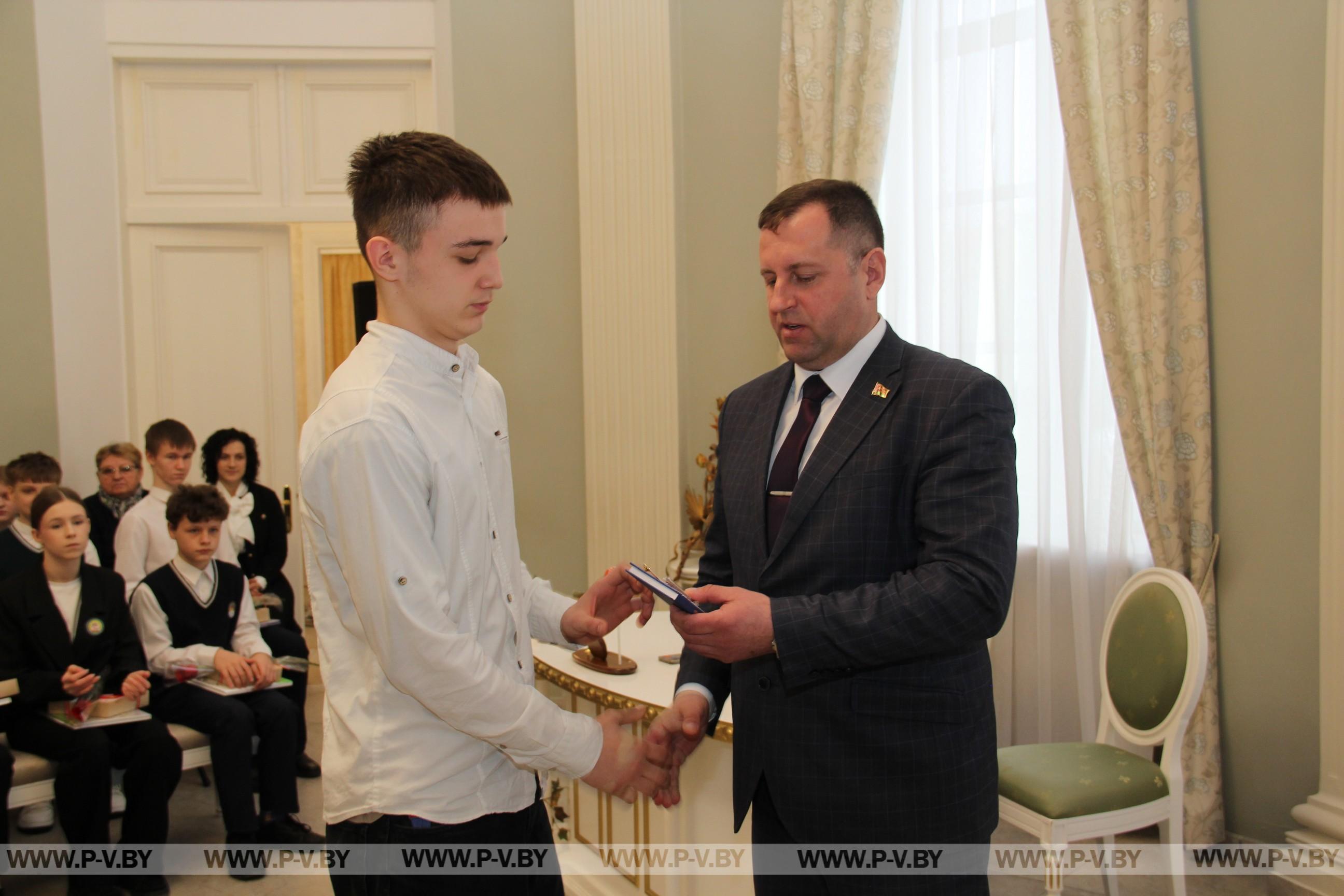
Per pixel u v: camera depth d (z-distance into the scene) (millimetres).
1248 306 2604
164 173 4422
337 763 1157
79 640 2730
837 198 1308
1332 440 2348
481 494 1190
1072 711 3039
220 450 3773
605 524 4027
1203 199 2676
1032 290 3092
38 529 2748
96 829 2580
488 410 1279
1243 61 2576
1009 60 3064
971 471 1213
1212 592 2676
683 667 1563
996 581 1164
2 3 3973
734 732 1399
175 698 2828
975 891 1258
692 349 4020
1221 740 2699
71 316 4148
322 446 1090
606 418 4000
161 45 4277
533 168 4070
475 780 1151
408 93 4379
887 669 1251
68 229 4141
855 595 1207
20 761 2568
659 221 3908
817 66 3469
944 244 3258
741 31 3863
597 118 3939
